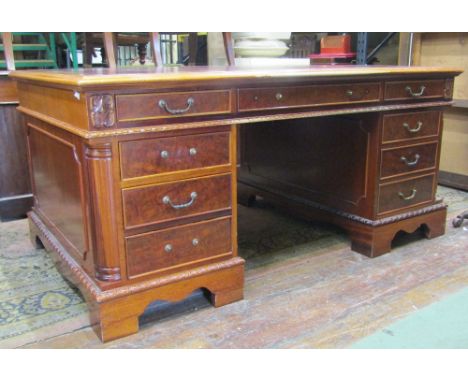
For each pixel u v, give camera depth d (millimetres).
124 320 1567
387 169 2156
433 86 2219
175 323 1660
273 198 2721
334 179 2338
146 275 1596
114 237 1514
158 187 1551
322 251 2273
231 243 1755
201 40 4637
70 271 1752
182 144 1561
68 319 1689
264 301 1808
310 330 1615
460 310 1725
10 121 2625
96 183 1461
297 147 2514
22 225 2650
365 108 1968
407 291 1877
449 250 2277
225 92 1594
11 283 1955
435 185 2393
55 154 1815
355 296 1843
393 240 2404
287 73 1671
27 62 4559
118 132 1425
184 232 1638
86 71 1776
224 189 1687
